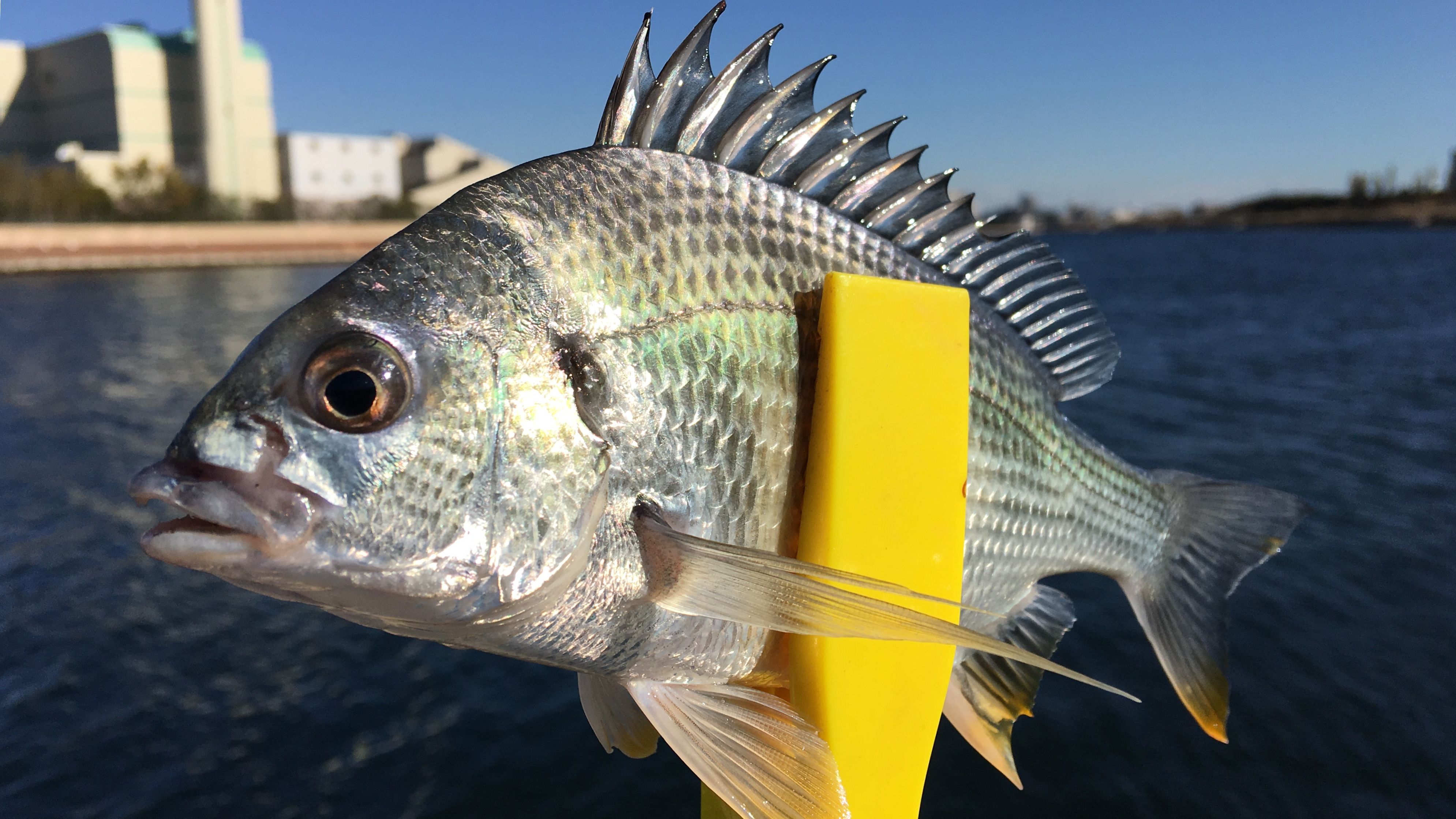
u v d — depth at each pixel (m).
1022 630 0.27
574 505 0.19
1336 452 1.75
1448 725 0.82
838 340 0.18
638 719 0.23
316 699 1.01
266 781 0.86
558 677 1.06
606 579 0.19
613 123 0.21
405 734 0.93
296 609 1.25
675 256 0.20
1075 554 0.28
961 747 0.85
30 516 1.64
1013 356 0.26
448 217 0.19
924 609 0.18
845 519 0.17
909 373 0.18
